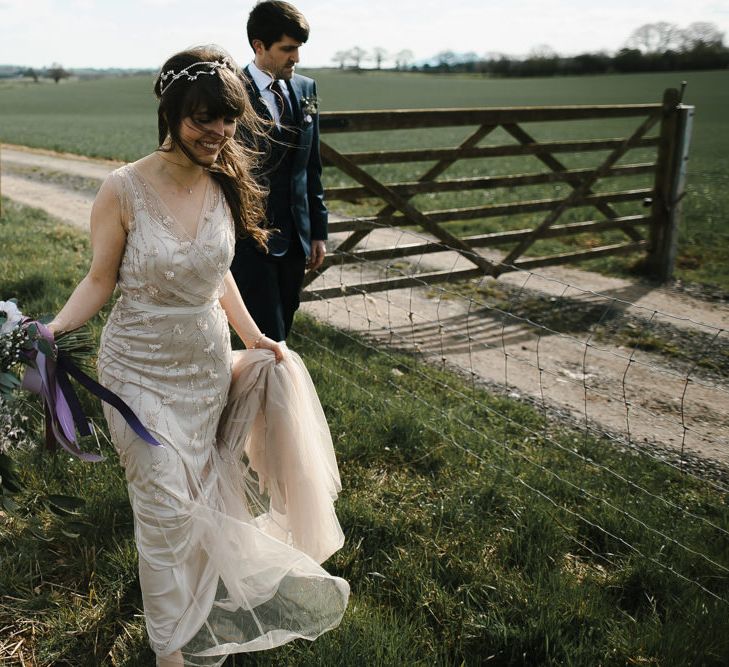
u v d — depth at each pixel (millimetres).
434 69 139125
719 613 2590
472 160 25141
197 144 2059
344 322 6418
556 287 7770
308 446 2557
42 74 154000
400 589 2719
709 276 8312
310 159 4016
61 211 12703
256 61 3723
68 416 2133
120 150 28609
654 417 4770
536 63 114062
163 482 2127
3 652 2408
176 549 2154
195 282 2168
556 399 5008
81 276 6641
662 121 7879
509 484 3502
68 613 2557
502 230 10617
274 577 2324
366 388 4566
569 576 2830
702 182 16812
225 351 2373
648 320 6754
